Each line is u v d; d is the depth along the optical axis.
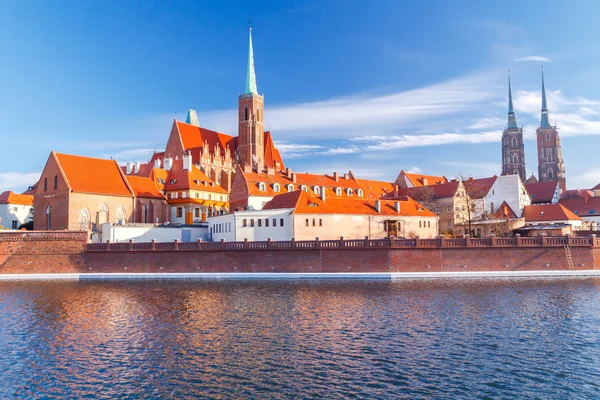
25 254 94.56
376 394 31.44
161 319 52.09
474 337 43.28
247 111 178.38
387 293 64.94
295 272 84.06
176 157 166.00
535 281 74.56
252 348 41.19
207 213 145.88
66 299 65.44
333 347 41.03
